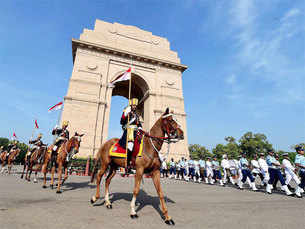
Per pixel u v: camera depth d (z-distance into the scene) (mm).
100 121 26359
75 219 4281
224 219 4770
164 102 31781
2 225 3650
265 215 5281
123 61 31578
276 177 11445
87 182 12211
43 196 6793
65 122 10273
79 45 29047
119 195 7770
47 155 9445
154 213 5102
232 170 16453
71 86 26406
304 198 8844
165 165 24672
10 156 16688
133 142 5398
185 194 9266
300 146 9883
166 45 37062
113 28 33375
